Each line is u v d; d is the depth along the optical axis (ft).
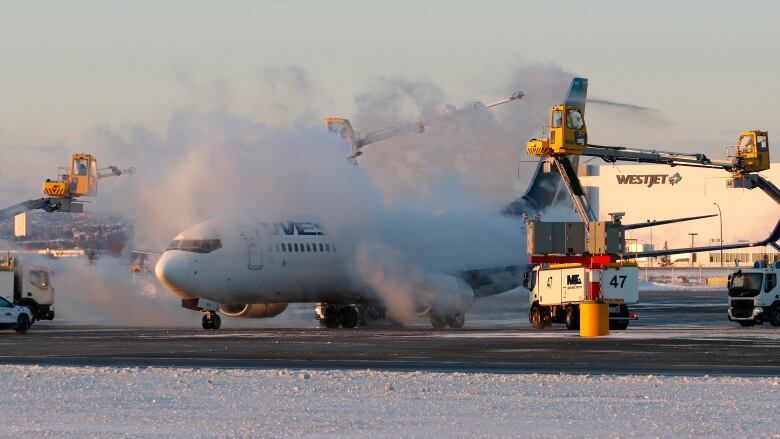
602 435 106.22
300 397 135.64
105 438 103.86
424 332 293.23
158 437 104.53
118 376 159.74
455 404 128.98
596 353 208.13
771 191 357.41
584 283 298.97
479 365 182.60
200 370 166.71
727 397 135.64
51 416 119.24
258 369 176.04
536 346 228.63
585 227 300.20
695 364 183.73
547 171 315.58
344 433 107.34
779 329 305.94
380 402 130.72
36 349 221.66
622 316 306.14
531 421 115.55
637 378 156.25
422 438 104.42
